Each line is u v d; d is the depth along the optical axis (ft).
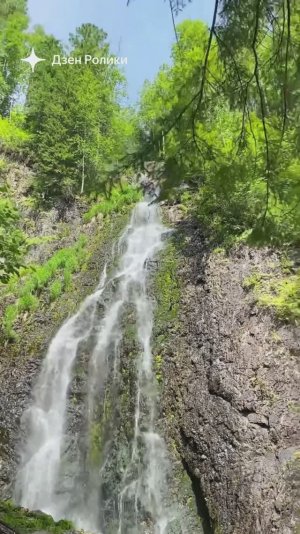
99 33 96.43
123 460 37.09
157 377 39.09
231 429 31.65
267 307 35.32
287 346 32.83
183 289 43.86
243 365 33.71
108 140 72.33
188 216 53.16
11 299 57.62
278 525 25.93
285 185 16.30
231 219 42.50
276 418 30.19
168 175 15.17
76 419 41.60
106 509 35.99
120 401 40.06
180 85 15.06
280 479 27.43
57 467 39.70
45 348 48.11
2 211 28.94
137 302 46.50
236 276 39.91
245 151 16.57
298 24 13.50
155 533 32.89
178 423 35.65
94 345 45.37
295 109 14.64
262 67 14.26
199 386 35.70
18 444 42.37
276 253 39.34
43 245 66.95
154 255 50.88
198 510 31.81
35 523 21.48
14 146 80.79
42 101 83.82
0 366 48.67
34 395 44.86
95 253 58.80
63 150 74.74
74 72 85.25
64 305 52.70
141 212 59.88
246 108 14.96
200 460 32.73
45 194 75.41
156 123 14.51
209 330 38.04
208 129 16.14
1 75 92.68
